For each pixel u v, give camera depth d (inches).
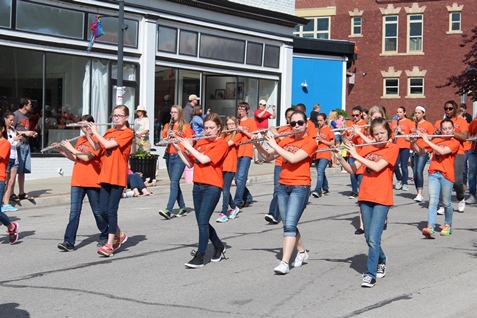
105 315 262.5
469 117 727.7
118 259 361.7
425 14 1488.7
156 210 539.5
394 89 1523.1
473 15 1449.3
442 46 1476.4
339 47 1134.4
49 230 452.1
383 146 309.7
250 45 945.5
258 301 281.9
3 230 452.8
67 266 345.4
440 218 499.2
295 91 1109.1
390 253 377.7
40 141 703.7
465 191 669.3
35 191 607.8
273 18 960.9
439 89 1480.1
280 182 328.5
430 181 423.5
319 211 532.7
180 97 855.7
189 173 678.5
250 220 491.8
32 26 688.4
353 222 481.4
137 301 281.7
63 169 724.7
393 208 551.8
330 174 861.2
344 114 1094.4
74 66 734.5
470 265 348.5
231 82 925.8
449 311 268.2
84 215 513.7
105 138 362.9
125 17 776.9
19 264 350.6
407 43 1505.9
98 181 366.0
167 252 379.9
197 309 270.4
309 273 331.0
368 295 291.4
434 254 374.9
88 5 731.4
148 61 797.9
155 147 816.9
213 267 343.6
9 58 673.6
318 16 1576.0
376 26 1528.1
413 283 311.9
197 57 867.4
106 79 765.3
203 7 858.8
